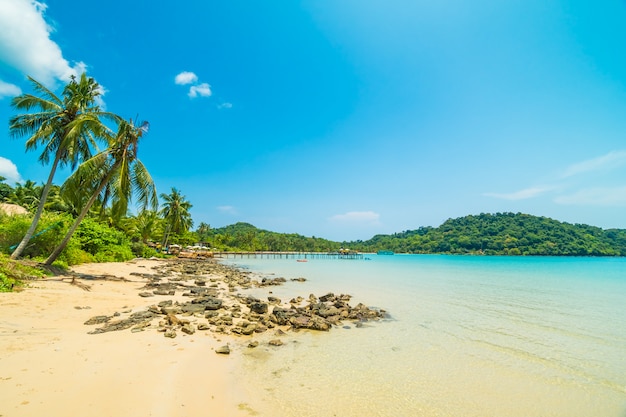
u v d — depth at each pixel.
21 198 48.78
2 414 4.46
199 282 23.28
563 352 10.64
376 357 9.62
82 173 17.86
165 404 5.51
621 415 6.64
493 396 7.37
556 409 6.86
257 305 14.77
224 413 5.67
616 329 13.73
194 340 9.59
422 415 6.36
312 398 6.75
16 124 18.25
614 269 56.78
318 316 14.57
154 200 21.19
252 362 8.55
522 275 42.75
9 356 6.43
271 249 121.56
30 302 11.16
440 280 35.12
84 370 6.28
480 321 14.95
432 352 10.33
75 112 19.58
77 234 26.56
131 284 19.55
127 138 19.47
